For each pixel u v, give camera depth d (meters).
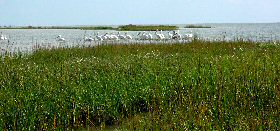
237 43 22.31
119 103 8.51
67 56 17.92
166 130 6.20
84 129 7.54
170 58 13.97
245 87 8.54
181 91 8.49
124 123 7.70
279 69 9.96
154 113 7.18
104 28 104.62
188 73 10.01
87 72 10.70
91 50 19.89
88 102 8.20
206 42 22.98
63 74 10.24
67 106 7.94
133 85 9.22
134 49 20.41
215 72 9.98
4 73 10.57
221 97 7.99
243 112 6.99
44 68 11.85
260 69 10.27
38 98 8.02
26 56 17.34
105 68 11.68
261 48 18.77
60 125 7.14
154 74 10.08
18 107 7.48
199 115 6.28
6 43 35.12
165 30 85.25
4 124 6.89
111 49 20.30
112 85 9.02
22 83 9.14
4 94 8.23
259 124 5.98
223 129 5.94
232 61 12.22
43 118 7.30
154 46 21.59
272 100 7.66
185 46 21.23
